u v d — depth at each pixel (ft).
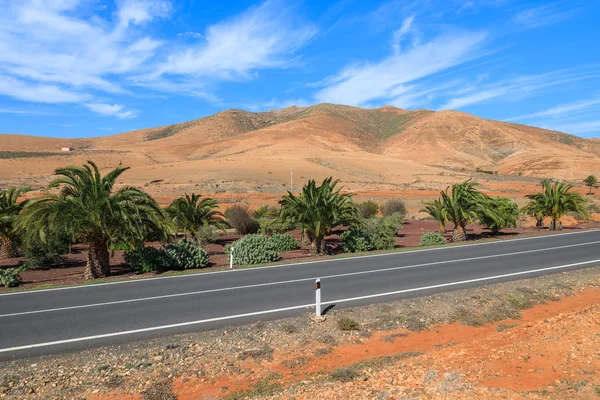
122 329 29.17
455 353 22.30
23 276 53.26
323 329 29.25
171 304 35.42
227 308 33.99
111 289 41.83
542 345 21.68
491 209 78.64
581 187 301.84
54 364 23.63
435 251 64.13
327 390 18.99
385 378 19.84
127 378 22.20
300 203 63.31
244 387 21.38
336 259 58.59
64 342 26.76
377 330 29.48
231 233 99.91
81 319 31.48
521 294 37.83
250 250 58.49
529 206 98.48
